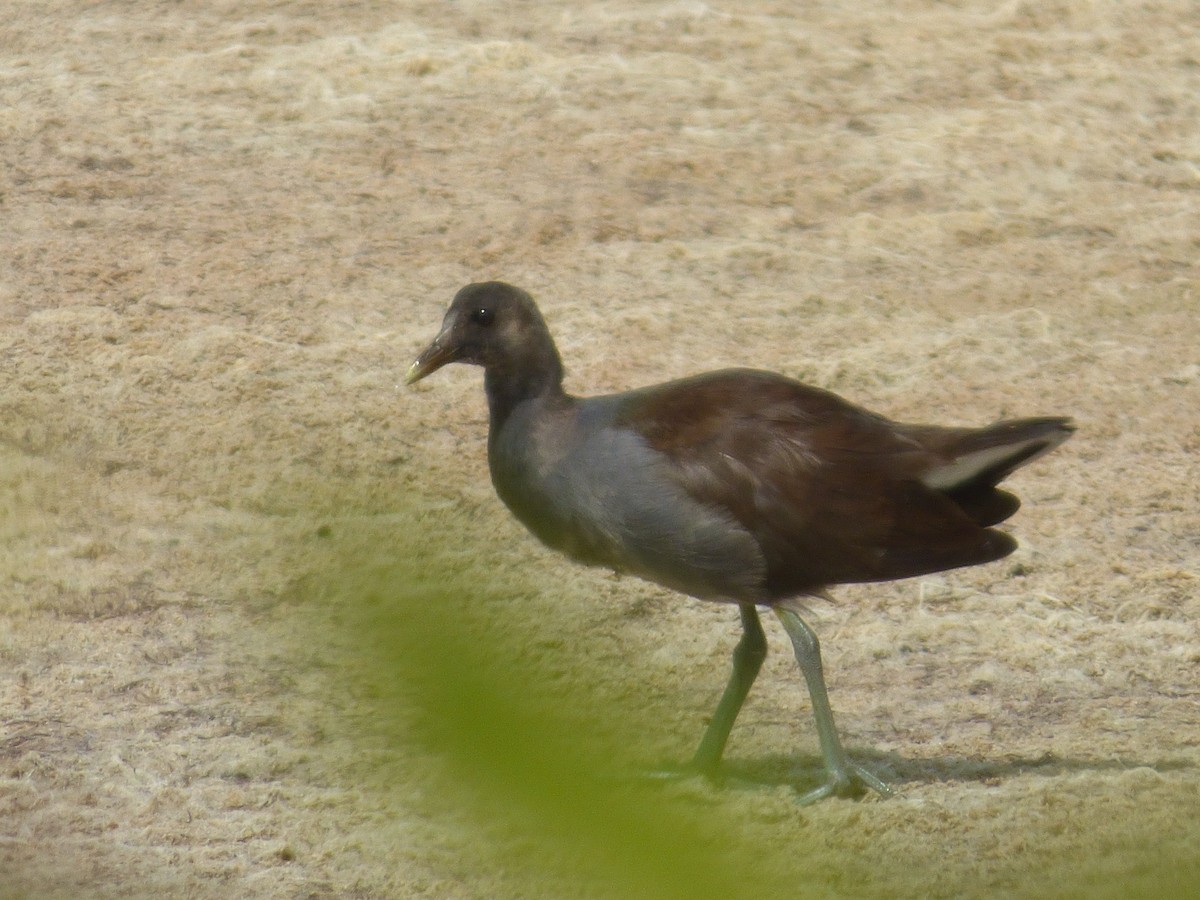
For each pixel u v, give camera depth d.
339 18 21.67
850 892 7.12
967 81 20.78
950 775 8.82
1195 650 10.49
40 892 7.36
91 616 10.66
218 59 20.42
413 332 15.00
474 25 21.64
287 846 7.90
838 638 10.65
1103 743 9.23
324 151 18.55
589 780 1.94
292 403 13.65
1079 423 13.88
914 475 8.27
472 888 7.51
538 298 15.70
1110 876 6.92
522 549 11.51
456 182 17.97
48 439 12.98
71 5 22.09
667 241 16.97
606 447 8.36
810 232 17.33
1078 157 19.09
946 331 15.44
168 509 12.07
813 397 8.54
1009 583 11.42
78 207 17.06
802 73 20.78
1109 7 22.98
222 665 10.05
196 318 15.02
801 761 9.05
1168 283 16.56
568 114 19.50
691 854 1.93
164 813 8.32
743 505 8.17
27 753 8.93
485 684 1.96
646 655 10.25
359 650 2.04
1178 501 12.66
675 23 21.97
